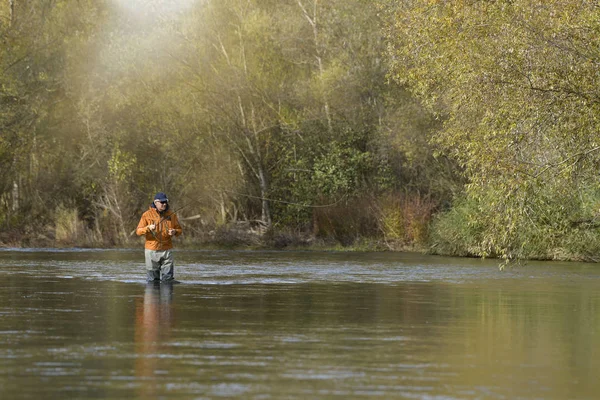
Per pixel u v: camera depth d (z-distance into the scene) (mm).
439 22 28672
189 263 39094
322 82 61312
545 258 44562
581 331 15438
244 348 13109
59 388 9969
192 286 25656
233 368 11352
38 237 58656
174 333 14828
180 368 11320
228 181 61750
